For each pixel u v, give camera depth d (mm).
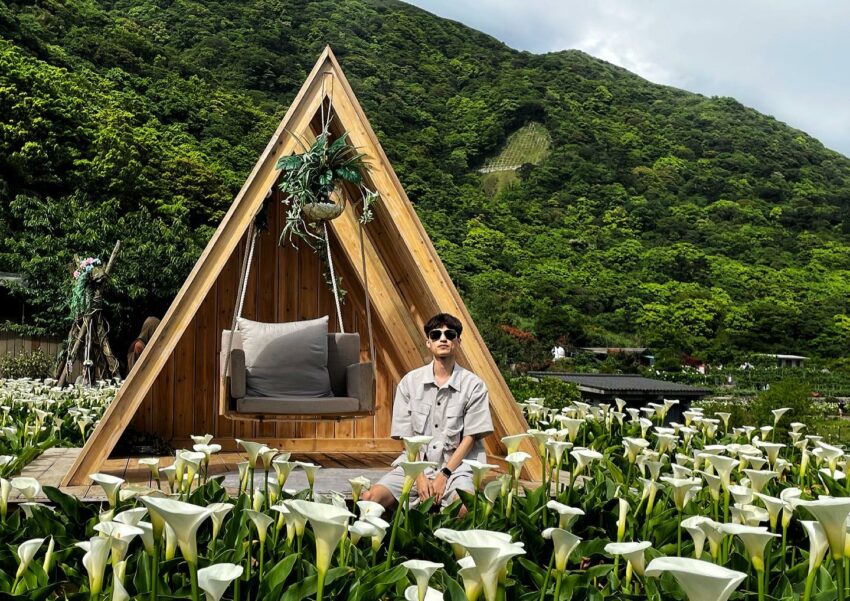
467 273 64562
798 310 70000
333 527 1598
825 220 89000
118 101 49188
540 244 75000
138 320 21812
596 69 117188
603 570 2580
